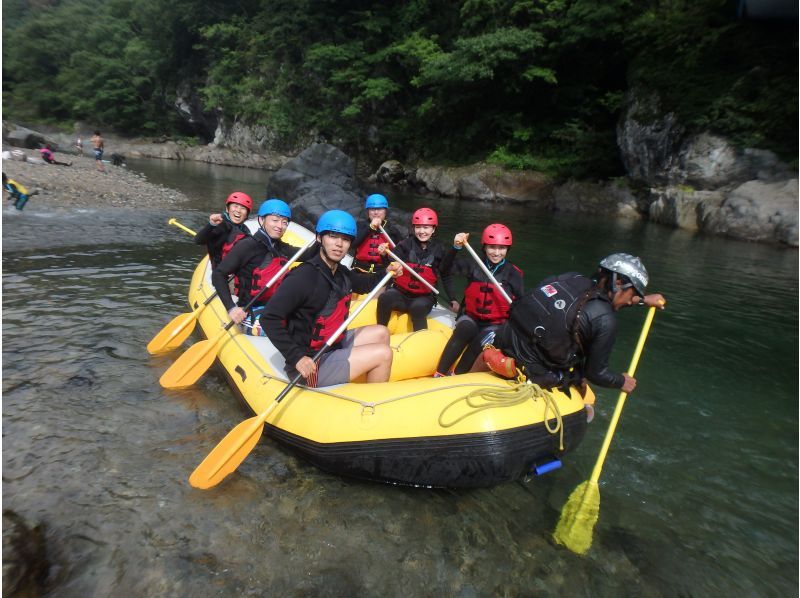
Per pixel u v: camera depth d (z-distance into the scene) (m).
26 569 1.95
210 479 2.56
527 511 2.62
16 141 20.95
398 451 2.63
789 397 4.06
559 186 17.25
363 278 3.33
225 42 32.66
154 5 36.12
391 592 2.07
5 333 4.11
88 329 4.33
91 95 38.59
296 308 2.82
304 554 2.21
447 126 22.27
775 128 12.23
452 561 2.25
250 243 3.82
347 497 2.61
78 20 44.25
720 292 7.01
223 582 2.04
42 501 2.37
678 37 14.48
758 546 2.50
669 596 2.17
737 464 3.16
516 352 2.81
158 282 5.76
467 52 18.27
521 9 18.05
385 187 21.64
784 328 5.66
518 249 9.29
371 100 24.53
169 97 37.12
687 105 13.61
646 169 14.94
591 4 16.22
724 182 12.88
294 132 28.64
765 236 10.88
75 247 6.98
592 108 18.36
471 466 2.62
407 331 4.15
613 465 3.07
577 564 2.29
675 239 10.97
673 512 2.70
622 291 2.59
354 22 25.66
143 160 26.47
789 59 12.59
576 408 2.86
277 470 2.78
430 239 4.21
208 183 17.00
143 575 2.04
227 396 3.47
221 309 4.14
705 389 4.14
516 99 19.70
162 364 3.83
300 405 2.90
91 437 2.89
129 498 2.45
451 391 2.77
